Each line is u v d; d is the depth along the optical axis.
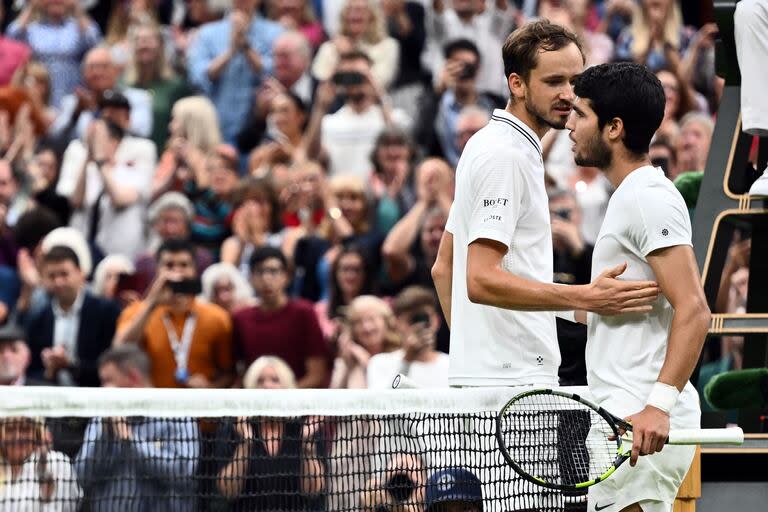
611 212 10.52
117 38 33.84
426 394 10.91
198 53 31.94
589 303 10.18
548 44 11.18
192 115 28.81
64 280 23.53
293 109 29.02
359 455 12.16
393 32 31.09
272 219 25.80
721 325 12.20
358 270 23.41
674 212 10.20
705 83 29.44
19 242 26.08
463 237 11.37
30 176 28.55
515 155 11.02
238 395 10.51
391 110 29.42
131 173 27.69
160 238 26.16
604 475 9.85
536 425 11.05
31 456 12.96
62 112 32.16
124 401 10.26
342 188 24.94
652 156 23.59
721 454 11.90
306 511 14.12
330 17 33.91
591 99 10.58
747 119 12.52
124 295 24.67
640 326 10.43
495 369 11.22
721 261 12.80
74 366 22.83
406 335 20.38
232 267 24.02
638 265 10.41
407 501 12.13
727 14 12.81
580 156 10.71
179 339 22.50
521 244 11.16
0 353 21.86
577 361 14.45
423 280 23.59
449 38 30.98
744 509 11.75
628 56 29.91
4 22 35.47
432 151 28.30
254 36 31.88
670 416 10.45
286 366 20.92
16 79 31.00
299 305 22.56
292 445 14.49
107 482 13.95
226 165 26.83
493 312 11.23
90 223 27.48
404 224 23.73
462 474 11.33
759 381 12.67
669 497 10.66
